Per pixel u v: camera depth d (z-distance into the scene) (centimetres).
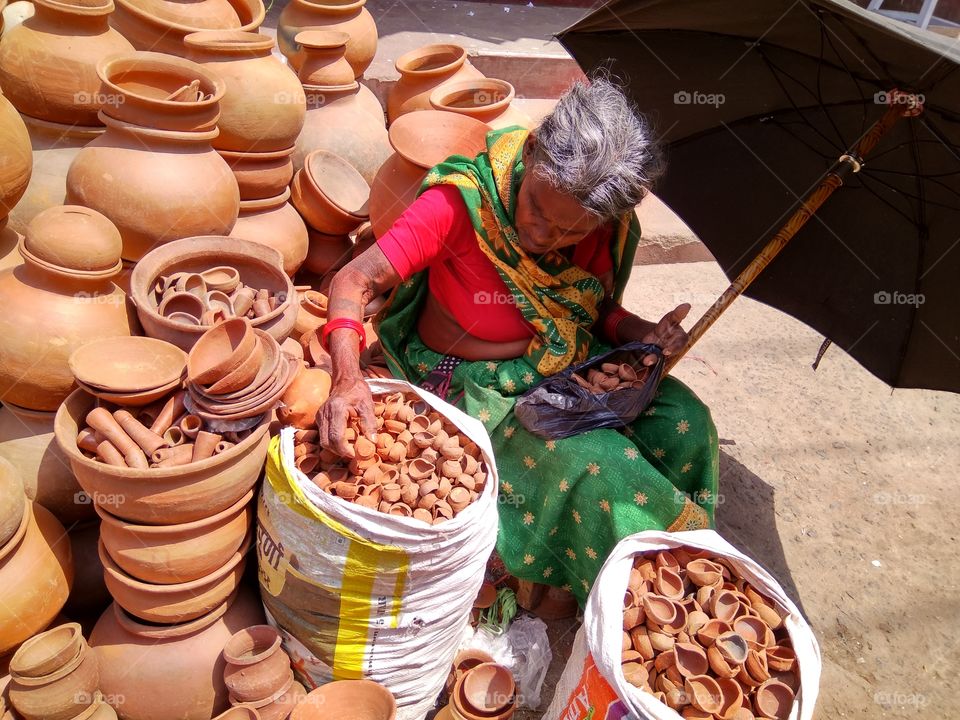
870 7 716
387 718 188
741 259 296
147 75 227
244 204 261
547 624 252
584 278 232
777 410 367
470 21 548
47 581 187
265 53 252
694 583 198
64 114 229
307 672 201
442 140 264
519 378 230
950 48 182
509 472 231
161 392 184
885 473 340
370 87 428
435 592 191
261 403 183
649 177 200
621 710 171
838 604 279
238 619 200
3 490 176
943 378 268
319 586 185
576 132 191
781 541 301
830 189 228
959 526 318
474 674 208
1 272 197
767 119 266
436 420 211
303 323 267
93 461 169
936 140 225
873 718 244
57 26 223
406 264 219
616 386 224
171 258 212
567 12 607
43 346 189
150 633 189
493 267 227
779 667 183
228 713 184
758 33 231
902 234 256
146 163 209
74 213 192
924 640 271
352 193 299
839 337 286
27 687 175
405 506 191
